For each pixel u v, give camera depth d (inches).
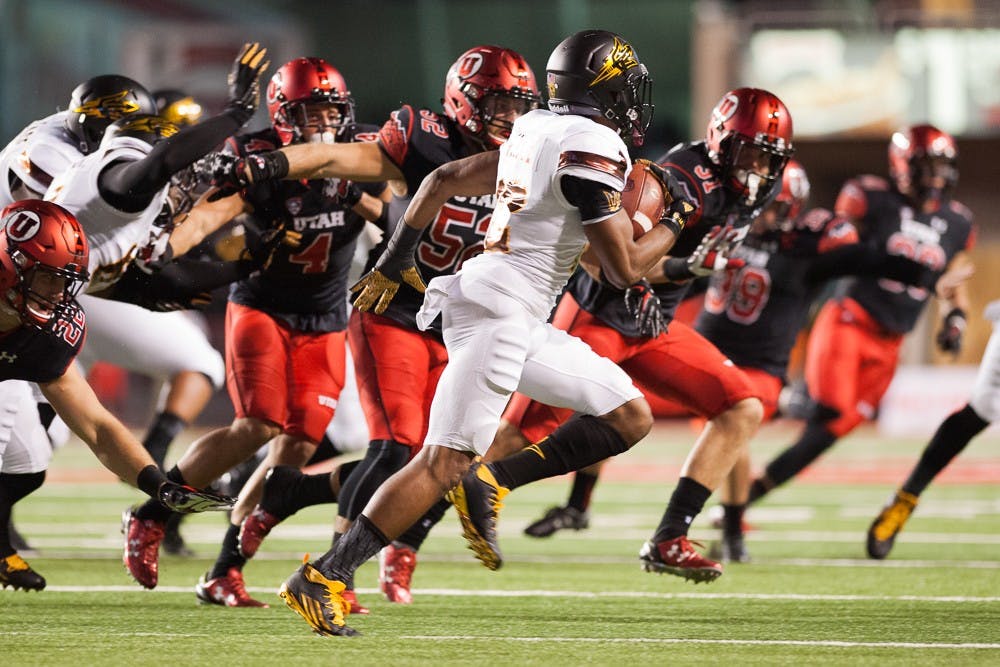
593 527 956.0
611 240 460.8
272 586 659.4
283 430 634.2
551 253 477.1
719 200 627.8
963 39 2027.6
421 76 2704.2
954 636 526.3
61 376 514.3
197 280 597.0
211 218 609.9
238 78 558.3
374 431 591.2
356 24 2691.9
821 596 636.7
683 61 2618.1
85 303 758.5
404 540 615.8
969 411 767.7
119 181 544.1
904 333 989.2
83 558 763.4
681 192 495.8
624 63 487.5
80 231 507.5
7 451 598.2
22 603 595.5
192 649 486.9
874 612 587.2
